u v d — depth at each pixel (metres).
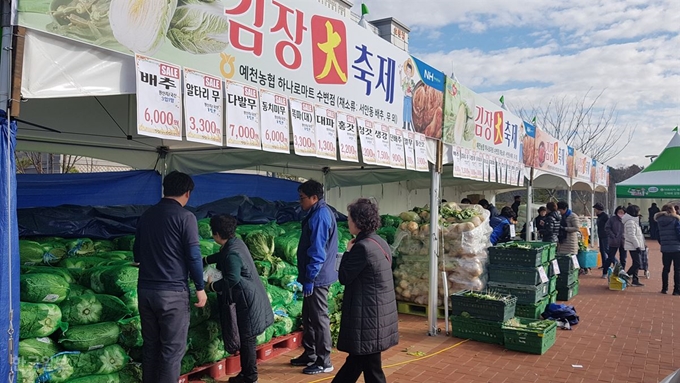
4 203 2.44
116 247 5.71
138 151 7.42
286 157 8.09
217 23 3.61
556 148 13.27
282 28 4.19
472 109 8.05
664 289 10.88
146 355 3.75
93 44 2.84
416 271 8.27
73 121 5.61
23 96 2.54
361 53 5.23
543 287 8.20
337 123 4.84
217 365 4.98
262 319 4.69
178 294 3.67
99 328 3.90
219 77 3.63
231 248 4.58
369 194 12.97
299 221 8.58
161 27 3.22
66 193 6.72
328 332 5.35
